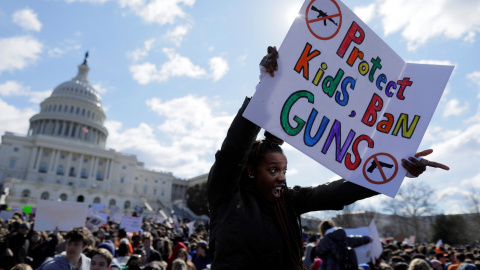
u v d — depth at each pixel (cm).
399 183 196
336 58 194
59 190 8294
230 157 155
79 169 9862
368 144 197
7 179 7800
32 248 1011
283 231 170
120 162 11006
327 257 530
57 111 10825
